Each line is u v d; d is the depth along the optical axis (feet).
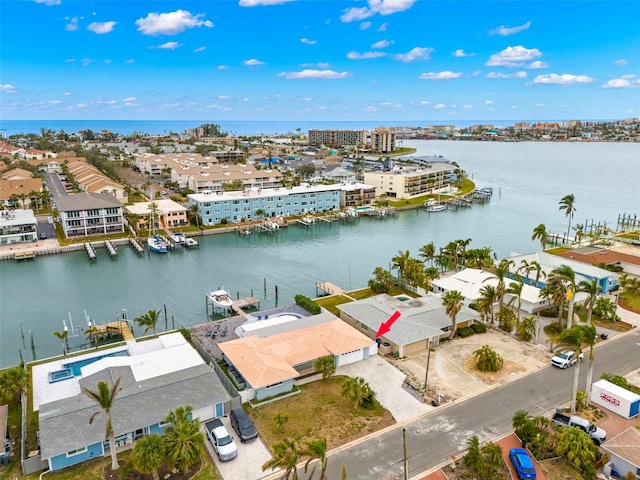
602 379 172.76
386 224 514.68
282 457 107.55
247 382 167.84
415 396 168.76
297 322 216.74
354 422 153.07
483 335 220.02
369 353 198.08
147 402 148.25
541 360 195.62
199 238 447.42
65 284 320.09
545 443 138.92
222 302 270.26
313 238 451.12
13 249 385.70
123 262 370.53
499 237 452.76
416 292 278.26
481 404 163.53
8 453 135.54
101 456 136.77
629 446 130.21
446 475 128.16
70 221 423.64
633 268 312.50
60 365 185.47
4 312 272.72
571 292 200.44
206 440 144.05
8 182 546.67
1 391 159.43
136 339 221.87
